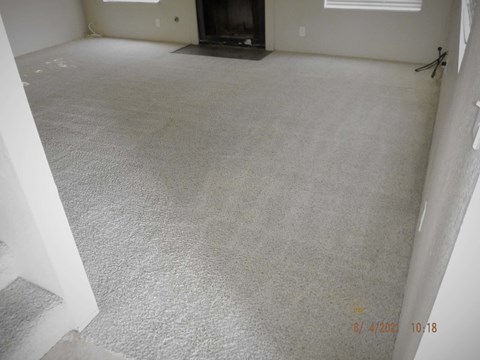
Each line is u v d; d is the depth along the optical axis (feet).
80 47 18.69
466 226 2.12
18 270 5.09
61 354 4.82
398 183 7.96
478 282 2.30
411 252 6.22
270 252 6.31
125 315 5.29
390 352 4.76
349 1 15.31
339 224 6.88
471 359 2.68
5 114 3.62
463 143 2.61
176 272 5.96
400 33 15.02
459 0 11.32
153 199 7.65
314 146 9.42
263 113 11.28
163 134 10.22
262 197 7.64
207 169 8.61
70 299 4.88
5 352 4.31
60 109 11.89
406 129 10.18
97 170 8.66
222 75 14.55
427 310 2.68
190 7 17.94
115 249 6.42
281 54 16.97
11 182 3.99
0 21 3.40
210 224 6.96
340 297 5.50
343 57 16.30
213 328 5.10
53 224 4.38
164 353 4.81
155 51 17.85
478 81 2.43
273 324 5.13
